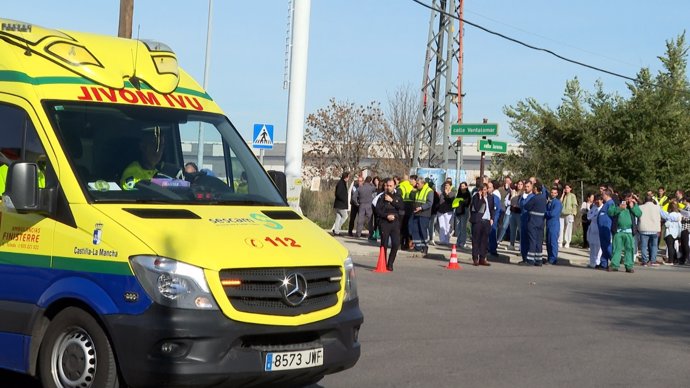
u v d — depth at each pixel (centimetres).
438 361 962
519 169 3941
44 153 726
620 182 3656
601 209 2189
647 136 3684
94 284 668
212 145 814
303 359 674
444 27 3450
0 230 733
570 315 1321
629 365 971
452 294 1509
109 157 740
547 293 1578
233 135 838
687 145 3706
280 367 663
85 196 700
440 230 2597
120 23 1911
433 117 3488
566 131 3822
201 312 636
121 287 651
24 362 714
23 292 712
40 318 703
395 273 1803
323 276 698
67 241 688
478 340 1090
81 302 677
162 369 631
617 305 1453
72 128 739
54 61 771
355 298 732
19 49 768
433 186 2544
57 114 739
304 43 1933
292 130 1934
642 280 1912
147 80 811
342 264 718
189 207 727
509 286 1662
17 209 693
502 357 992
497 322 1233
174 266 641
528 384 868
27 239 712
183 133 800
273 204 795
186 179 771
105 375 657
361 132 5175
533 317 1289
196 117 820
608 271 2130
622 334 1169
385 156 5303
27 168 686
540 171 3847
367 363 945
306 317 675
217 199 763
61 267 689
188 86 853
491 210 2094
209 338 636
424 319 1241
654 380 902
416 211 2255
